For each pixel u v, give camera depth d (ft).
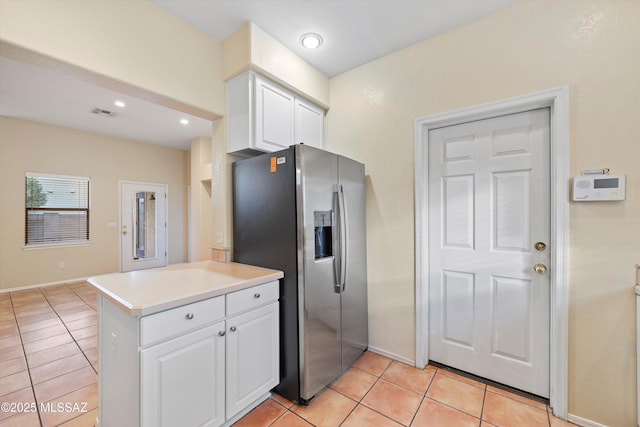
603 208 4.90
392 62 7.45
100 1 5.12
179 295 4.24
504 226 6.16
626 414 4.76
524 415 5.32
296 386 5.68
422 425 5.07
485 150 6.39
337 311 6.51
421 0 5.69
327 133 8.79
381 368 7.00
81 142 16.06
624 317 4.77
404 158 7.23
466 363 6.68
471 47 6.25
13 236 13.96
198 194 17.65
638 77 4.65
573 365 5.16
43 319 10.14
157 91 5.90
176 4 5.90
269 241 6.25
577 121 5.10
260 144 6.77
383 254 7.58
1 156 13.67
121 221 17.65
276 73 6.95
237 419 5.20
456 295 6.80
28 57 4.51
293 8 5.99
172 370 4.08
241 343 5.07
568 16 5.20
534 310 5.84
